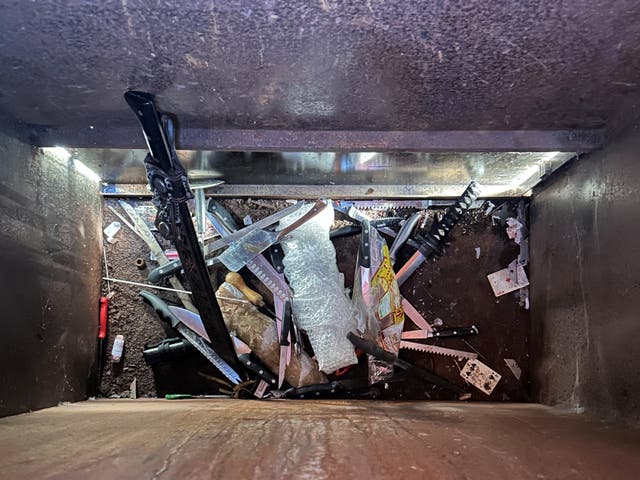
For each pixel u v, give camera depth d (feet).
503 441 3.40
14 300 4.75
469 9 2.92
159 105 4.20
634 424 4.29
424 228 7.61
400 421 4.25
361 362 7.28
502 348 7.45
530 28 3.10
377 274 7.13
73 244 6.26
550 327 6.42
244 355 7.05
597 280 5.08
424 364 7.47
